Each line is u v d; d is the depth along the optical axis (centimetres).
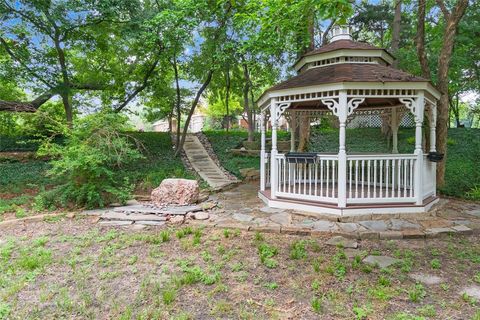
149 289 320
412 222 533
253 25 863
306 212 599
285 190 688
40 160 1202
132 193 806
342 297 302
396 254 408
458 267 367
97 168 650
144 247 444
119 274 357
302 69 780
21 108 941
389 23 1581
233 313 277
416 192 586
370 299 297
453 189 769
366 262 384
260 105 766
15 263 387
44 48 1016
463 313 271
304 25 775
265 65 1216
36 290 323
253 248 437
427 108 695
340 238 473
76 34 1016
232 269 367
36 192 831
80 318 272
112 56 1180
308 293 311
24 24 905
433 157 640
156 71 1240
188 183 689
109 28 1016
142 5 1003
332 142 1391
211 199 756
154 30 948
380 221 544
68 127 714
